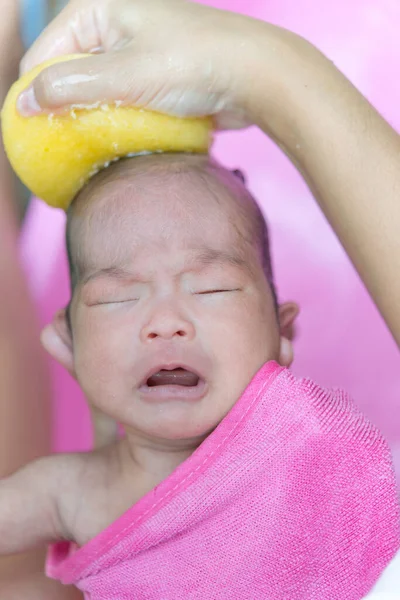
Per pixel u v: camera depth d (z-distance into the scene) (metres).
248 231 1.16
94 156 1.13
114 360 1.08
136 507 1.03
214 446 1.01
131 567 1.03
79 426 1.65
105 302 1.10
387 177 0.95
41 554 1.40
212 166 1.19
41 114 1.06
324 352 1.78
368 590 0.96
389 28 1.95
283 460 1.00
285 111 1.00
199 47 1.00
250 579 0.99
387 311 0.96
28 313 1.57
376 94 1.90
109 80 1.00
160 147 1.13
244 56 1.01
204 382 1.07
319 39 1.95
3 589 1.32
